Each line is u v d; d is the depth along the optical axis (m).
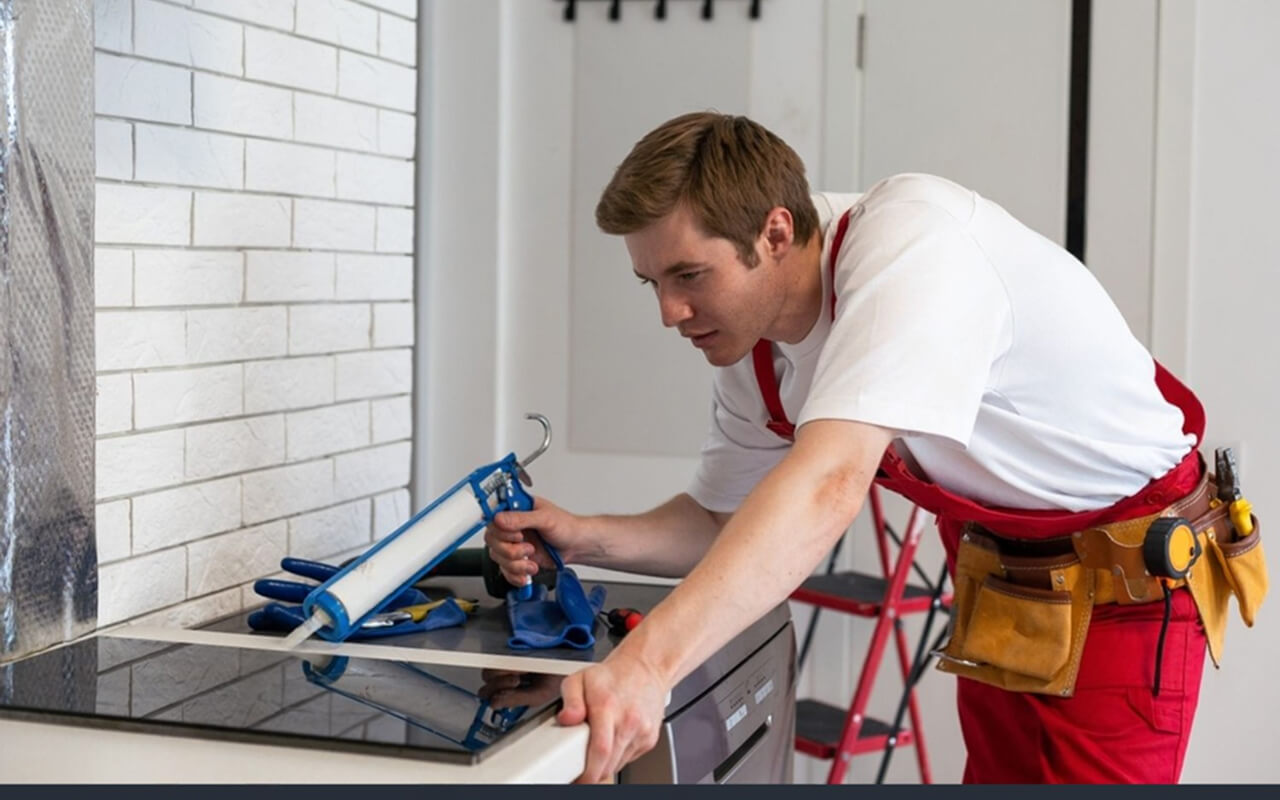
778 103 2.97
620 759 1.41
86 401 1.77
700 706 1.69
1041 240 1.80
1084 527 1.91
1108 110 2.84
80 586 1.78
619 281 3.01
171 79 1.96
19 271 1.66
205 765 1.30
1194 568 1.92
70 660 1.66
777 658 2.01
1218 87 2.80
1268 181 2.79
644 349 3.01
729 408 2.11
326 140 2.35
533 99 3.02
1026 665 1.92
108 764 1.30
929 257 1.62
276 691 1.51
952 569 2.20
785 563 1.47
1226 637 2.84
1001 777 2.10
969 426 1.57
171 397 1.99
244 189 2.13
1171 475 1.93
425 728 1.37
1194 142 2.81
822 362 1.58
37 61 1.67
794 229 1.75
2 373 1.64
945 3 2.91
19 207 1.65
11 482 1.66
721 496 2.18
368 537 2.53
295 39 2.25
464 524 1.86
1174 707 1.90
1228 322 2.82
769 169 1.70
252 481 2.18
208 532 2.07
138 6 1.89
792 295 1.80
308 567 1.94
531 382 3.05
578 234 3.02
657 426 3.02
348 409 2.46
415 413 2.93
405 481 2.66
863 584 2.96
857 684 3.05
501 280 3.01
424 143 2.89
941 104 2.92
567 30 3.01
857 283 1.61
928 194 1.72
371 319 2.53
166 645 1.74
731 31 2.96
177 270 1.99
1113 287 2.86
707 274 1.69
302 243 2.29
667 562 2.14
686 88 2.98
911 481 1.87
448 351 2.99
